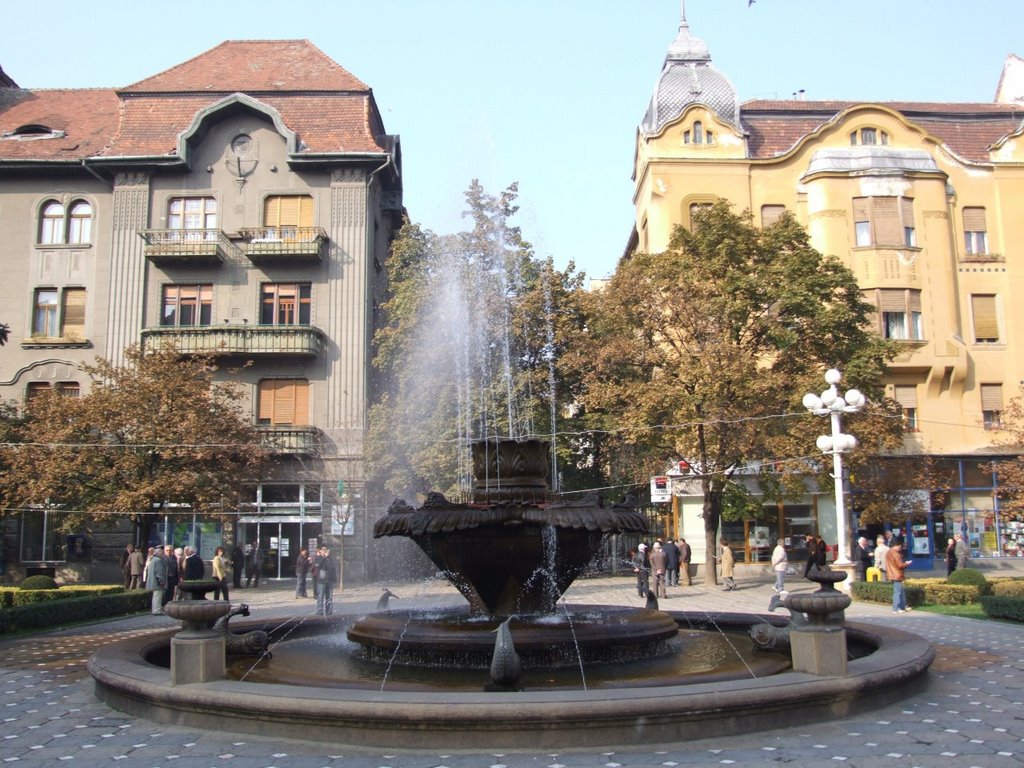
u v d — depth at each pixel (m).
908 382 36.31
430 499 10.95
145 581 23.70
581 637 9.44
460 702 7.05
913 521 35.28
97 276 35.91
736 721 7.41
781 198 37.66
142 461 28.17
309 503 33.69
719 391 26.06
